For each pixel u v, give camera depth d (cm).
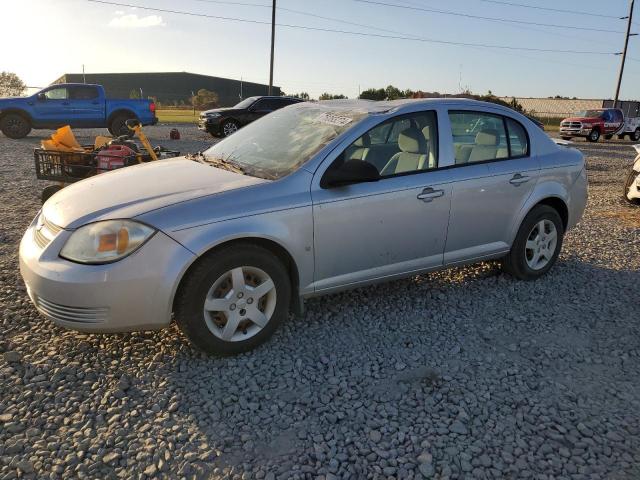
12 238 591
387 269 423
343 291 446
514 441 288
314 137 412
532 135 507
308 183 376
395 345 388
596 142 2922
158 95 6259
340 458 270
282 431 290
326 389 330
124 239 324
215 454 270
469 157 460
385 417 304
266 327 368
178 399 314
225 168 413
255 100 2031
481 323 429
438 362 366
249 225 348
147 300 327
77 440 276
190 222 334
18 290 450
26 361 346
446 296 479
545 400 326
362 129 402
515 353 383
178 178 391
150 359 356
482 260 485
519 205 487
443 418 304
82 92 1833
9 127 1772
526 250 512
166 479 254
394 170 417
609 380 352
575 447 284
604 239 688
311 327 410
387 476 259
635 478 263
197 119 3491
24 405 302
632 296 494
